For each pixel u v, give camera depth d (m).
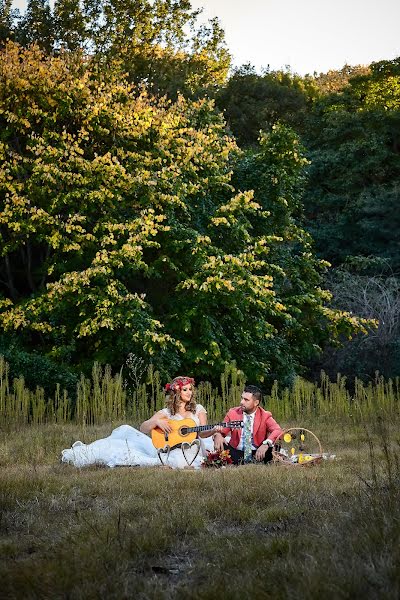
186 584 4.30
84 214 22.77
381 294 33.31
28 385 18.28
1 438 13.35
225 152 25.03
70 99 22.70
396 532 4.63
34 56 24.28
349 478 7.82
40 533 5.71
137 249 20.86
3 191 22.94
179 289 22.39
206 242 22.56
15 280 25.64
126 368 21.58
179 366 22.14
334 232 38.94
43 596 4.09
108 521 5.78
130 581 4.27
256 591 3.89
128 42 39.31
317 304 27.33
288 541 4.77
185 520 5.91
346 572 3.99
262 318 24.14
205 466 9.87
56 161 22.22
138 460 10.12
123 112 23.47
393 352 31.88
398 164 41.56
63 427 14.88
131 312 20.66
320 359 33.28
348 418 17.36
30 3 36.94
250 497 6.83
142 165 22.94
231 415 10.23
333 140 43.19
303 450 10.84
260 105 43.97
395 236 37.66
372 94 48.72
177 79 39.09
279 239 24.28
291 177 27.27
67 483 7.97
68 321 22.17
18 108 22.66
